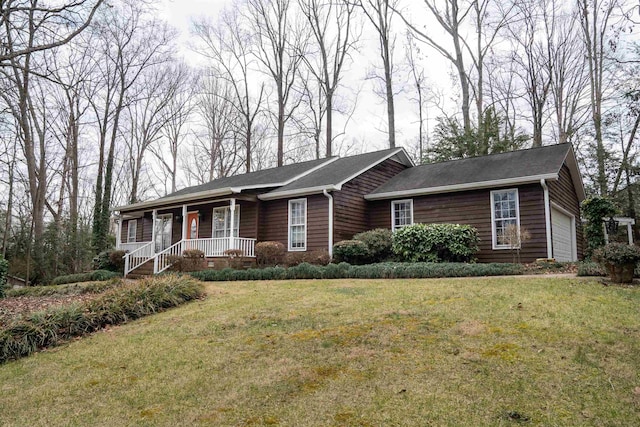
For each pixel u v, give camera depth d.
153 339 6.32
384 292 8.00
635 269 8.05
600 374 4.01
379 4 25.00
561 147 14.34
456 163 16.61
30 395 4.71
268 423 3.66
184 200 17.05
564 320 5.48
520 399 3.69
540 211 12.36
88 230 24.81
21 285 19.08
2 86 15.22
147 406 4.21
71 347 6.38
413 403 3.76
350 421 3.57
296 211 15.50
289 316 6.81
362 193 15.94
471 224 13.62
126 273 16.36
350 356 4.90
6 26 11.35
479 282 8.41
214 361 5.20
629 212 21.00
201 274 13.38
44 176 21.77
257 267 14.84
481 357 4.55
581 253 17.06
